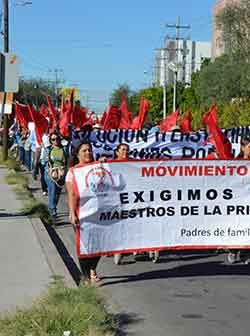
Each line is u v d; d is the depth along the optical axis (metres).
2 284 8.42
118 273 9.81
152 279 9.46
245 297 8.52
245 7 57.41
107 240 9.00
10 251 10.71
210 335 6.93
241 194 9.38
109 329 6.71
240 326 7.27
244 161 9.34
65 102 26.48
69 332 6.11
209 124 12.15
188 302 8.25
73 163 9.62
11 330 6.31
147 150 13.49
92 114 29.95
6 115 37.00
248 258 10.48
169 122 19.31
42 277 8.84
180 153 13.37
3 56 12.51
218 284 9.21
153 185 9.14
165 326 7.24
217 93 60.41
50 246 11.20
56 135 14.99
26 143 29.17
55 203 14.88
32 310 6.89
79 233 8.88
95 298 7.57
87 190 8.84
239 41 57.66
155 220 9.19
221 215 9.38
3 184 22.83
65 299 7.36
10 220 14.21
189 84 110.06
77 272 9.95
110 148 13.93
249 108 40.84
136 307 8.00
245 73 57.06
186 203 9.27
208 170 9.30
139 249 9.14
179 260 10.80
